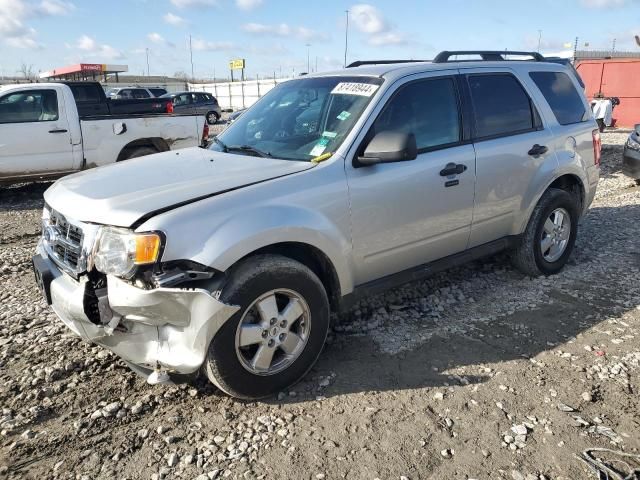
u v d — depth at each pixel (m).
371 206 3.51
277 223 3.02
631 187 9.34
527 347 3.77
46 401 3.15
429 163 3.83
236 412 3.07
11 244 6.70
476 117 4.25
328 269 3.46
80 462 2.68
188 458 2.70
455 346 3.79
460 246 4.28
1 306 4.54
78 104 10.70
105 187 3.18
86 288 2.85
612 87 18.92
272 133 3.97
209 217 2.85
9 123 8.54
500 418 2.99
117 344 2.95
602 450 2.74
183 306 2.74
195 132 10.31
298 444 2.80
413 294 4.68
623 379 3.36
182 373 2.88
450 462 2.66
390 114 3.71
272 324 3.08
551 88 5.00
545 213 4.79
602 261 5.45
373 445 2.78
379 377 3.41
